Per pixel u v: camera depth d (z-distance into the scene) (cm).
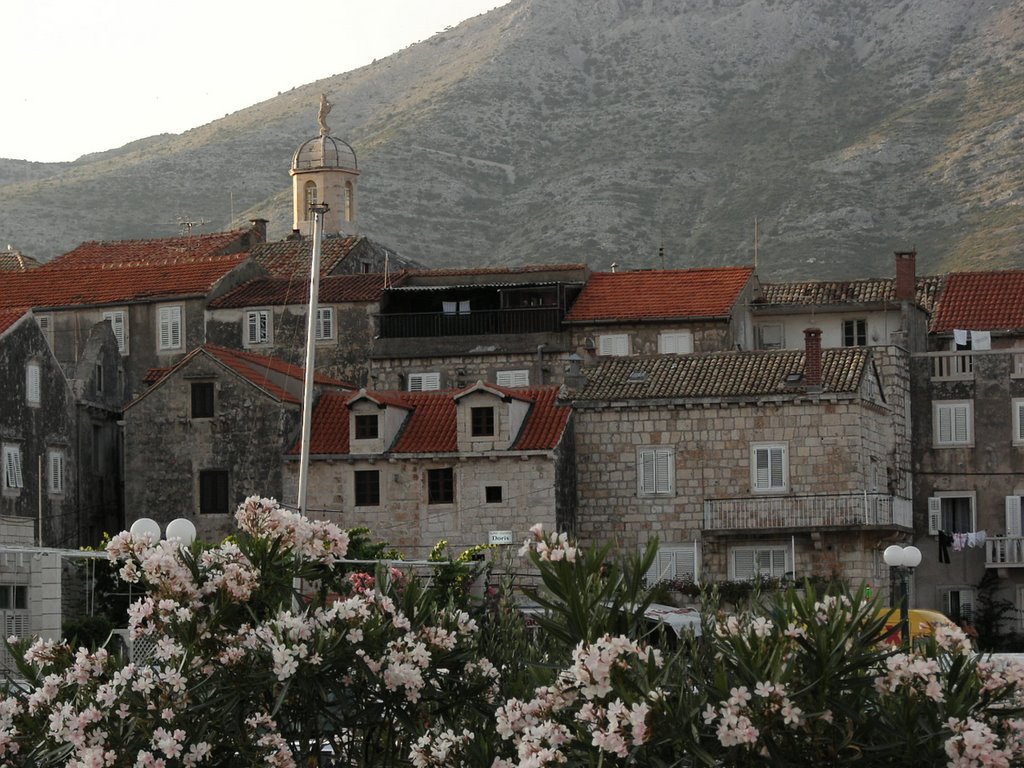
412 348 10131
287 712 2922
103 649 2912
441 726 2956
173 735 2736
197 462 9025
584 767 2500
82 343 10438
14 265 12812
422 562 5450
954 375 9575
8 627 5744
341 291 10344
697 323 9931
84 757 2705
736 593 8369
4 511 8719
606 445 8950
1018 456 9469
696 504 8831
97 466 9500
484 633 3234
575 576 2594
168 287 10450
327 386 9644
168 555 2878
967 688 2475
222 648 2848
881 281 10606
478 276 10631
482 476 8681
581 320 10031
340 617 2828
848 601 2675
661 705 2392
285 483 8881
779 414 8788
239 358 9338
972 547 9344
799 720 2384
